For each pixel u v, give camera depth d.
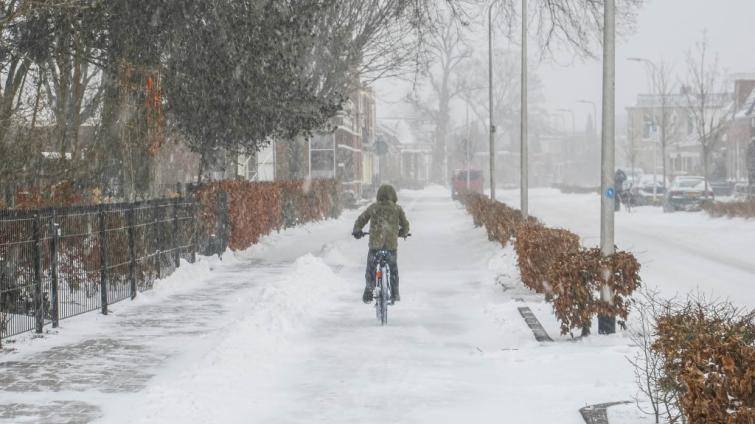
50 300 19.48
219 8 29.88
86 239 21.06
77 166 26.81
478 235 46.47
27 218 18.30
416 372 15.22
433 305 23.50
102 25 28.77
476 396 13.46
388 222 21.42
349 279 29.81
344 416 12.39
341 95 46.25
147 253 25.59
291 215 53.81
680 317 10.76
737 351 8.97
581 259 18.12
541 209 79.56
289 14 32.22
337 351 17.20
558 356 16.02
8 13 23.41
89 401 13.18
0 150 22.59
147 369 15.46
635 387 13.23
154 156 32.75
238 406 12.87
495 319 20.69
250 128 33.56
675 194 76.56
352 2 46.62
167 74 30.77
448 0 42.09
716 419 8.73
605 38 19.39
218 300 24.17
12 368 15.50
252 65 31.23
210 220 34.34
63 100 28.97
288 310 20.69
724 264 33.81
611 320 18.20
